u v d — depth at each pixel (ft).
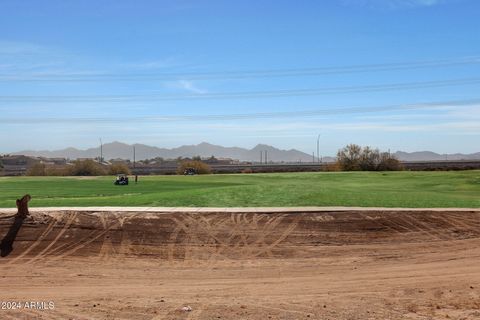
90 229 74.84
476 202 99.81
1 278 54.95
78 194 144.36
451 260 61.72
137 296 44.01
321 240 71.31
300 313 36.35
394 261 61.93
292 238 71.77
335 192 110.42
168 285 50.24
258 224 76.74
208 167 356.59
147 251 67.87
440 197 108.88
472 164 377.30
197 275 55.77
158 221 77.25
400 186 162.09
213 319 34.71
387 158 320.09
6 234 73.31
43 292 46.98
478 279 49.65
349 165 322.75
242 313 36.35
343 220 78.07
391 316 35.50
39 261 64.34
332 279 52.13
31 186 186.91
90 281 53.01
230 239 71.31
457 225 77.82
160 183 204.54
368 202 95.50
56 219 77.87
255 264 61.26
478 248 68.18
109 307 38.65
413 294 43.45
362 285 48.47
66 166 359.66
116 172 341.82
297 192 108.68
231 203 94.63
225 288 48.08
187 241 70.74
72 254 67.15
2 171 417.49
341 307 38.29
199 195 104.32
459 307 38.32
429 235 73.92
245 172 348.38
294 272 56.65
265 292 45.47
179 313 36.29
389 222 77.82
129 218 78.28
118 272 58.03
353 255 65.26
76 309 38.17
